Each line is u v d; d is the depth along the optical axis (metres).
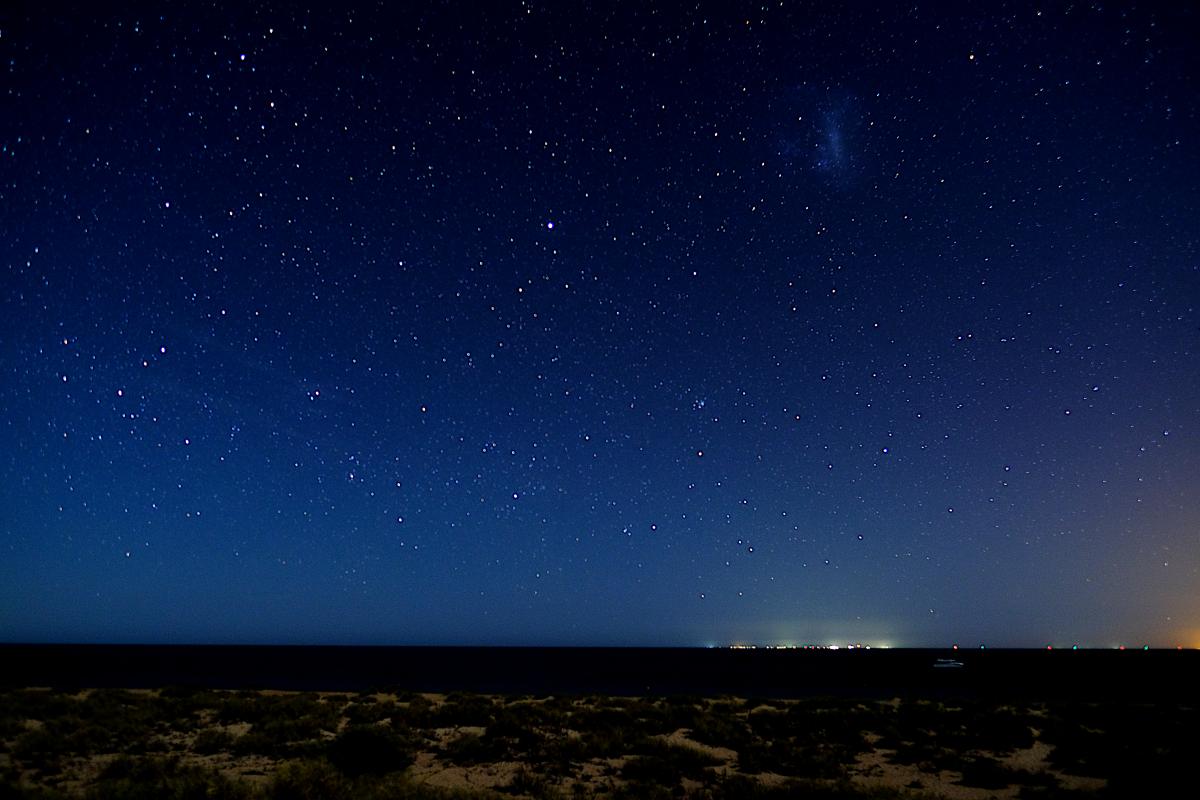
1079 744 11.52
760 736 12.86
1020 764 10.48
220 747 10.92
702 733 12.91
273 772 9.22
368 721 13.90
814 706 17.03
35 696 16.47
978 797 8.55
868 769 10.22
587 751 10.88
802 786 8.48
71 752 10.30
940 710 15.85
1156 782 8.75
